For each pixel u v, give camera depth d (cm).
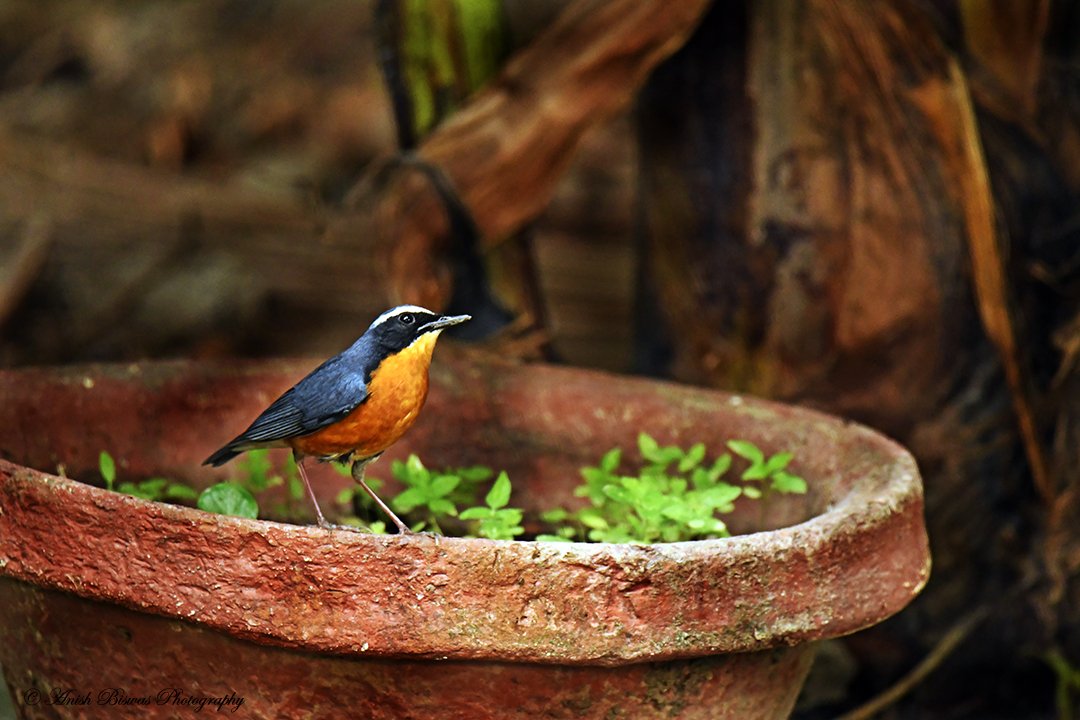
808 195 873
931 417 882
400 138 934
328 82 1662
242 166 1603
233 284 1520
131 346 1485
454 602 517
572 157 883
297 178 1570
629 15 846
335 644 519
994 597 889
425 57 912
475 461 806
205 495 627
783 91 868
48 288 1520
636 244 980
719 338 913
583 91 862
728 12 877
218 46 1717
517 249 930
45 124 1638
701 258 912
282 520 769
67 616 573
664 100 910
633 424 784
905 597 592
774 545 543
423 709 546
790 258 884
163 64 1703
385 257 888
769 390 904
